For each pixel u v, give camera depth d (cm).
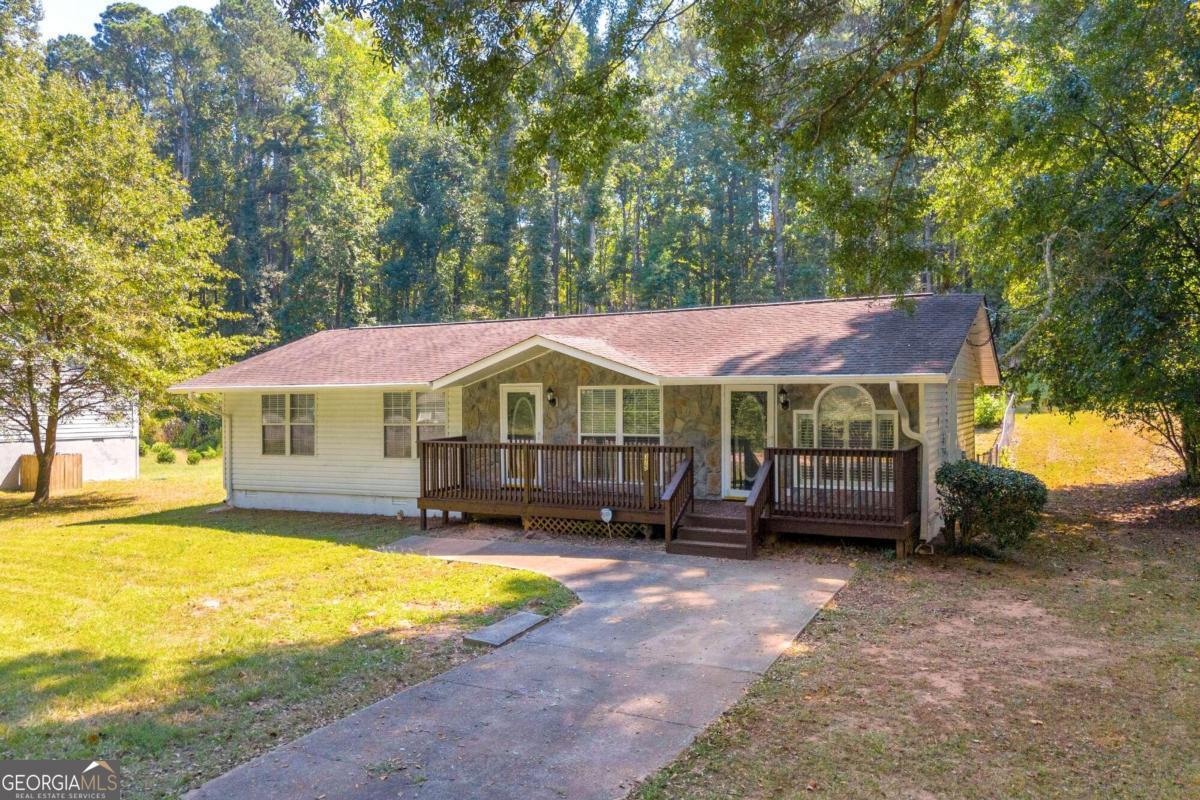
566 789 416
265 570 1008
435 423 1445
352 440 1526
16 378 1655
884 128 1023
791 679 582
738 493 1206
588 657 643
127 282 1733
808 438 1149
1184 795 405
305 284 4031
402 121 4678
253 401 1634
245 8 5619
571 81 859
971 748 461
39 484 1780
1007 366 1673
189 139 5209
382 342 1719
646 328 1452
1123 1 1155
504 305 4222
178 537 1262
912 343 1073
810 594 832
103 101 2019
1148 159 1288
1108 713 514
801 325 1283
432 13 709
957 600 811
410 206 4159
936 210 1803
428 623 755
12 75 1859
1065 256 1362
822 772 431
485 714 523
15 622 770
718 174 4275
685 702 539
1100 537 1164
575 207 4269
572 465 1195
